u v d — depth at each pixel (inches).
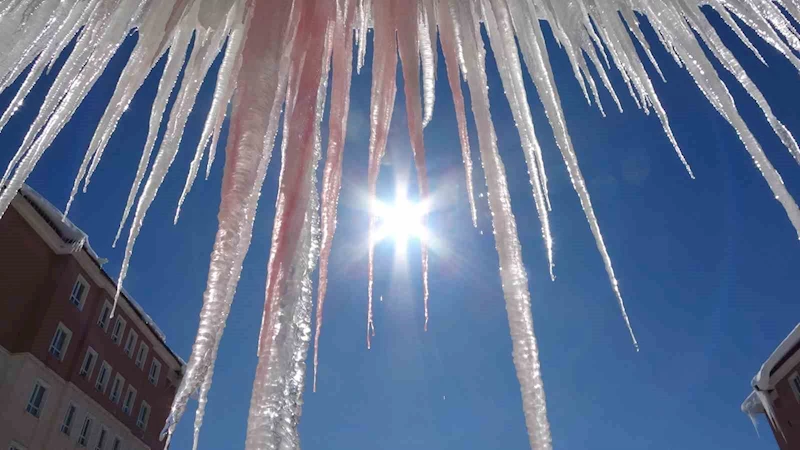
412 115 85.0
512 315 65.4
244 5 91.4
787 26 85.9
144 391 1178.0
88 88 87.7
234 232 65.0
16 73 87.6
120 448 1078.4
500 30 92.7
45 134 83.2
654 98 96.9
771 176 75.1
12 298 867.4
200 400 55.4
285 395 54.7
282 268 63.4
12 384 827.4
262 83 75.0
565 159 83.7
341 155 85.0
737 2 91.7
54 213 929.5
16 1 87.9
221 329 59.5
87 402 981.8
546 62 90.4
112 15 90.0
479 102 86.9
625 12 99.1
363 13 102.0
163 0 93.2
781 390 1043.3
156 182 83.7
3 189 78.4
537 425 56.7
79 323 978.7
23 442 836.0
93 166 89.0
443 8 95.3
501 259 70.7
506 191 76.8
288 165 72.2
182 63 96.3
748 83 82.5
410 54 88.8
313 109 77.6
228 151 71.6
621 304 73.2
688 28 91.4
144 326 1173.1
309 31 83.5
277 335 58.3
